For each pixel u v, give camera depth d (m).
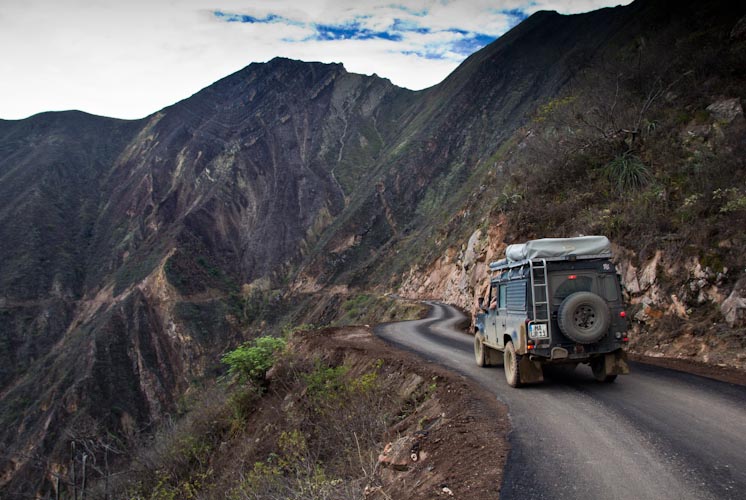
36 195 155.00
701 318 10.70
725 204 11.80
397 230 121.25
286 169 164.88
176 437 14.47
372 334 19.95
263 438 11.19
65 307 117.69
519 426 6.05
